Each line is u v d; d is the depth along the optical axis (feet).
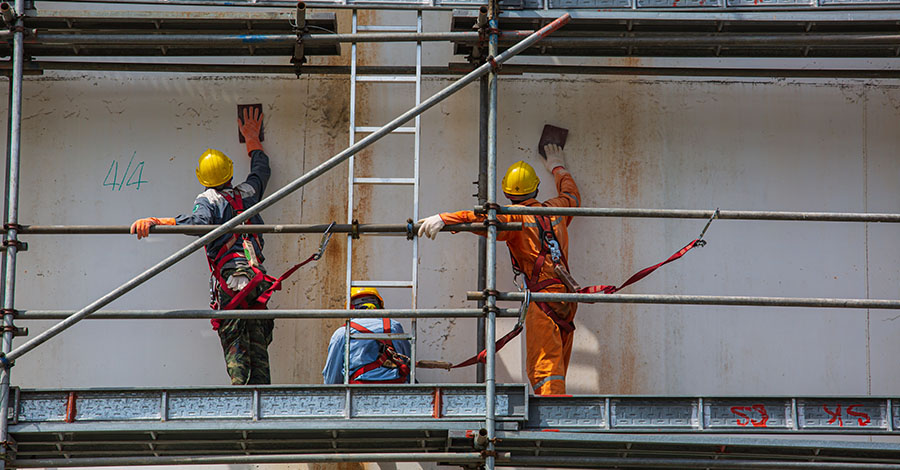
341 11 70.03
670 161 69.51
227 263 62.03
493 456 55.52
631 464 58.49
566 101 70.03
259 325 64.13
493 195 58.44
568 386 67.21
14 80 59.77
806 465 57.88
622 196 69.00
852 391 67.51
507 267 68.23
